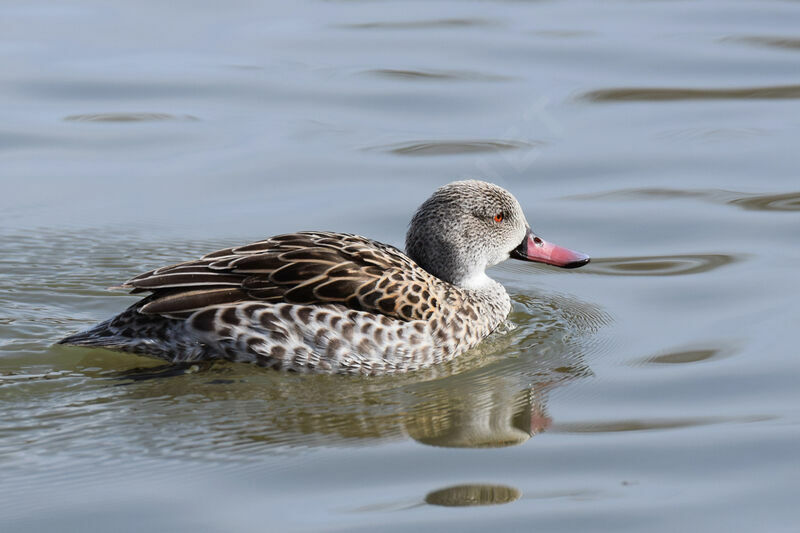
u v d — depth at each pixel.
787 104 20.97
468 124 20.42
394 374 12.91
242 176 18.62
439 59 23.00
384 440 11.29
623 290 15.46
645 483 10.48
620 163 19.05
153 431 11.30
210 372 12.55
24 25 24.66
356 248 13.06
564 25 24.78
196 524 9.70
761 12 25.31
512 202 14.48
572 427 11.66
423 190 18.16
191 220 17.27
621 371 13.08
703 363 13.17
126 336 12.70
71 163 19.02
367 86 21.88
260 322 12.51
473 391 12.54
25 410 11.66
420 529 9.67
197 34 24.39
